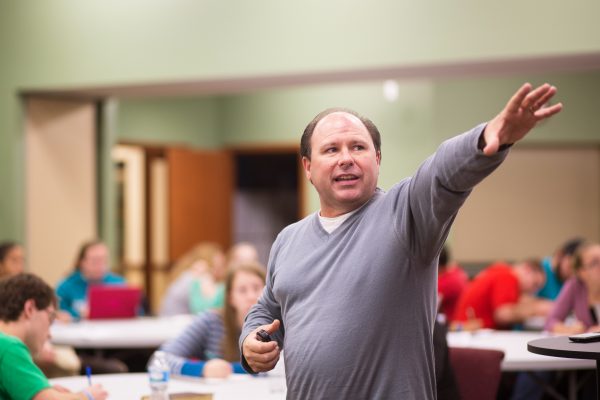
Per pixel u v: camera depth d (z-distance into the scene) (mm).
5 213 8703
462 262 11945
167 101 12125
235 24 7773
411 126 11445
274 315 2875
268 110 12406
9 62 8633
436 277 2516
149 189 12203
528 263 8266
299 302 2564
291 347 2531
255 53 7699
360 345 2416
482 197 11969
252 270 4715
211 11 7863
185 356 4641
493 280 7094
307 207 12242
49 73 8477
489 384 4109
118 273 9562
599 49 6742
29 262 8836
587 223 11891
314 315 2492
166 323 7105
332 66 7461
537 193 11930
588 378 5547
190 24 7938
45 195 8945
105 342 6207
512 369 4758
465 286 7648
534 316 7316
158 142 12023
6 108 8641
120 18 8188
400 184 2506
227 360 4648
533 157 11922
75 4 8367
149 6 8086
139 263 12367
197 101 12523
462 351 4188
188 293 7988
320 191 2605
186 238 12156
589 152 11898
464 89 11586
